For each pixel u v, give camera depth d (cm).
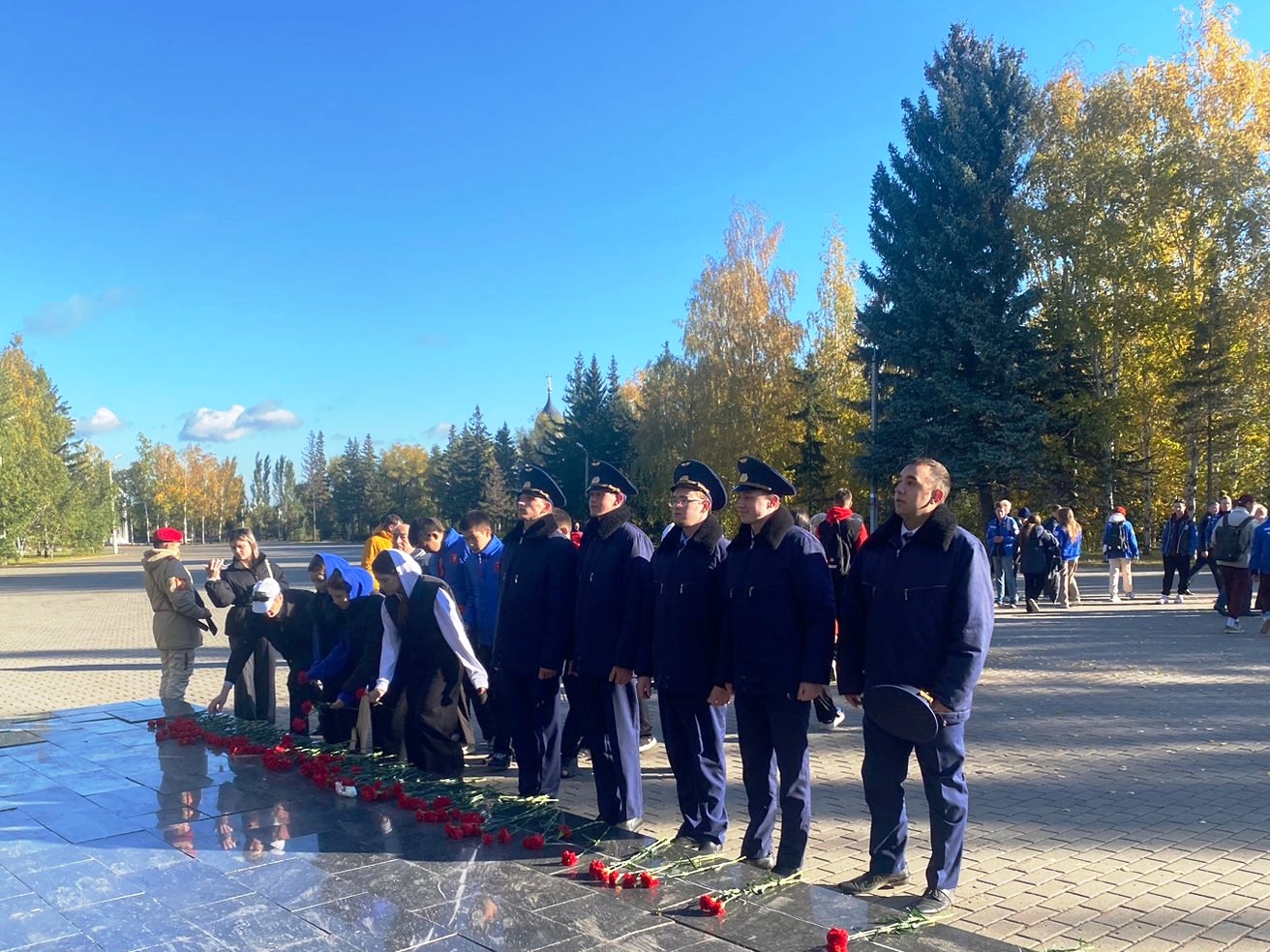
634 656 546
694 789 535
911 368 3212
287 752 722
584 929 410
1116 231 3123
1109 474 3175
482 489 7656
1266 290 2955
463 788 625
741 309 4150
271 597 820
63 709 973
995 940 394
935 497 450
